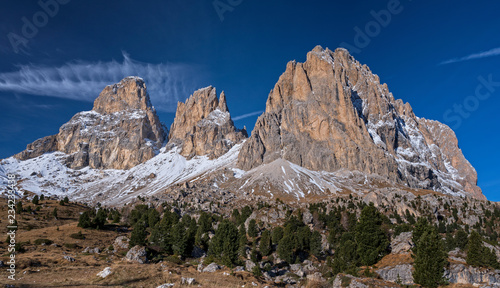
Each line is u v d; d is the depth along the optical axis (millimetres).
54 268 57438
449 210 180125
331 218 146625
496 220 154500
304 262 95312
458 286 52469
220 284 53156
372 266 68250
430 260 53812
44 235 103562
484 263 59125
